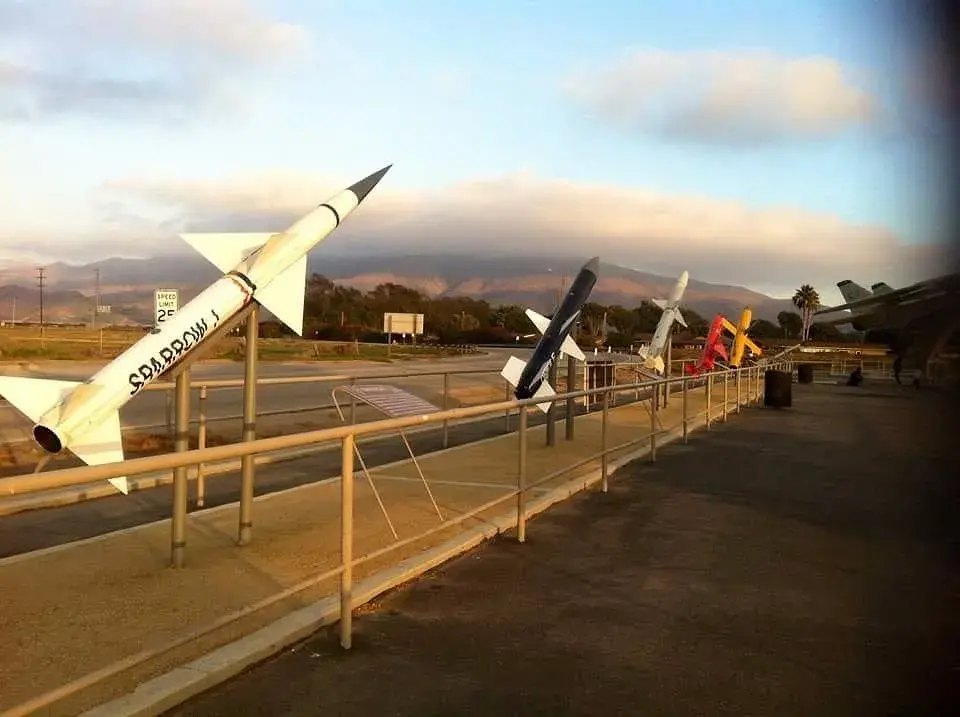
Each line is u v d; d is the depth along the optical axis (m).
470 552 7.24
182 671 4.30
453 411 6.23
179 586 5.69
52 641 4.63
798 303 90.44
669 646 5.12
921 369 39.19
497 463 11.73
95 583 5.73
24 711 3.02
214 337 6.71
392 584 6.11
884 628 5.51
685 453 14.20
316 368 33.69
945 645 5.20
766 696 4.39
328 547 6.79
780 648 5.12
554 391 13.84
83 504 8.84
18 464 10.40
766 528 8.48
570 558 7.13
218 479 10.52
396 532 7.43
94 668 4.27
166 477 10.06
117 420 6.22
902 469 12.80
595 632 5.33
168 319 6.49
